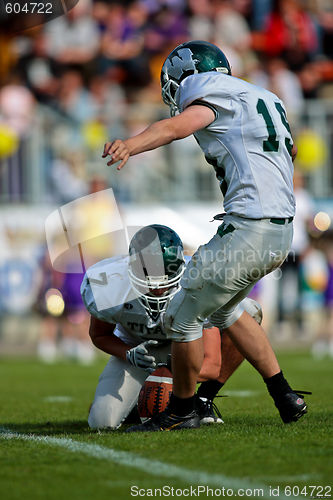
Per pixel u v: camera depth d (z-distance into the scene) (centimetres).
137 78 4047
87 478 852
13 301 3394
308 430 1103
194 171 3481
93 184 3366
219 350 1245
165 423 1140
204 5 4134
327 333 3166
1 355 3203
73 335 3091
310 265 3441
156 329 1227
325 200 3519
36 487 820
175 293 1135
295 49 4144
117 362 1317
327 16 4319
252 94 1040
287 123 1072
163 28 4097
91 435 1140
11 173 3428
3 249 3394
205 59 1080
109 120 3538
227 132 1018
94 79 4003
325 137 3588
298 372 2380
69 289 3014
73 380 2295
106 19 4119
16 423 1380
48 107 3797
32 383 2216
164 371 1223
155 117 3559
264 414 1415
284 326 3512
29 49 4003
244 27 4178
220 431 1112
